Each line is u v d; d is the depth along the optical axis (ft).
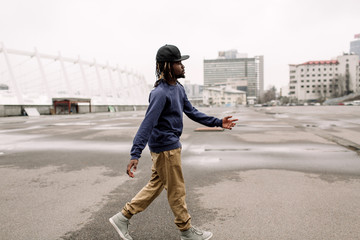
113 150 22.50
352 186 11.98
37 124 53.26
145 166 16.60
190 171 15.06
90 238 7.56
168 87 6.58
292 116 70.79
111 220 7.05
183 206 6.85
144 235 7.64
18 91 95.71
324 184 12.33
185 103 7.47
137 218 8.79
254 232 7.73
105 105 149.59
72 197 11.04
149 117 6.24
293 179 13.21
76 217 9.02
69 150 22.61
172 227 8.14
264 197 10.68
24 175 14.66
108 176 14.33
